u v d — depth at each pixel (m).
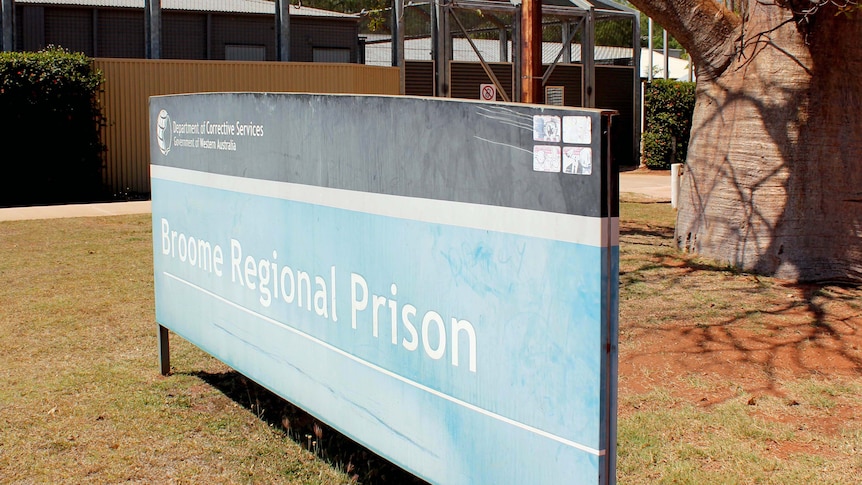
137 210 16.77
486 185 3.12
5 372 6.23
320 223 4.10
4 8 19.84
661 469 4.55
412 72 25.14
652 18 10.35
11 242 12.44
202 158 5.22
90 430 5.09
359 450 4.85
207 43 26.36
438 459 3.44
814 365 6.34
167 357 6.15
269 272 4.58
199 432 5.07
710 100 10.20
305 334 4.29
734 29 9.89
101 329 7.49
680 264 10.10
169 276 5.82
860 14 9.33
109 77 19.81
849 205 9.34
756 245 9.65
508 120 3.02
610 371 2.79
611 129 2.70
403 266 3.57
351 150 3.84
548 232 2.89
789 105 9.41
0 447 4.83
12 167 18.25
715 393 5.77
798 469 4.56
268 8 27.45
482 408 3.22
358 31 27.80
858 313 7.85
